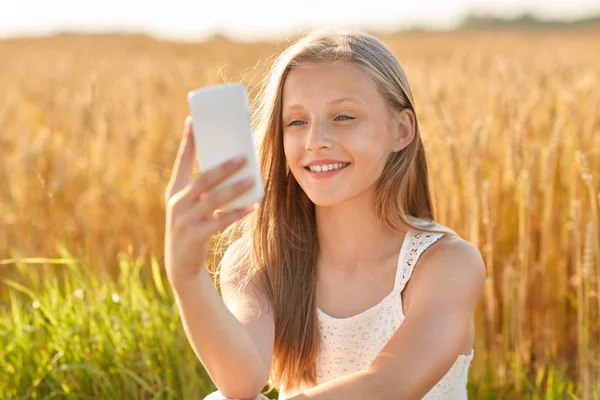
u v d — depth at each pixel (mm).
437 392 1958
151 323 3201
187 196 1362
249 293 2008
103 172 5773
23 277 4723
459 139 4242
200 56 22094
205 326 1544
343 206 1964
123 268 3689
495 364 3371
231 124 1413
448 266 1833
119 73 13508
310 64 1869
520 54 15961
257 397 1709
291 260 2035
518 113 4609
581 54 15953
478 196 3576
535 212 4102
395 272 1933
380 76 1885
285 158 2012
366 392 1598
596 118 4242
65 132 7266
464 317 1794
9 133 6859
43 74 13375
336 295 1986
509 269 3418
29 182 5496
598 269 3133
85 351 3119
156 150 6406
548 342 3781
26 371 3102
